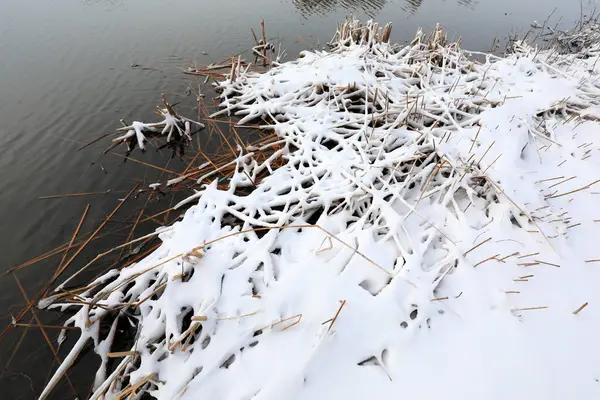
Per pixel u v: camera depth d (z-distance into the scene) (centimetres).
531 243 413
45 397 329
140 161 598
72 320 371
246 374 312
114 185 550
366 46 847
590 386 306
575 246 414
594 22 1222
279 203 471
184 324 367
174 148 630
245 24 1090
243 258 400
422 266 391
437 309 353
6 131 621
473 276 380
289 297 357
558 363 318
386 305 350
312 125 616
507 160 494
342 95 679
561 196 470
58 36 909
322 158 535
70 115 672
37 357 359
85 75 782
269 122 681
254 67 887
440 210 454
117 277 417
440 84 711
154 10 1100
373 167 491
